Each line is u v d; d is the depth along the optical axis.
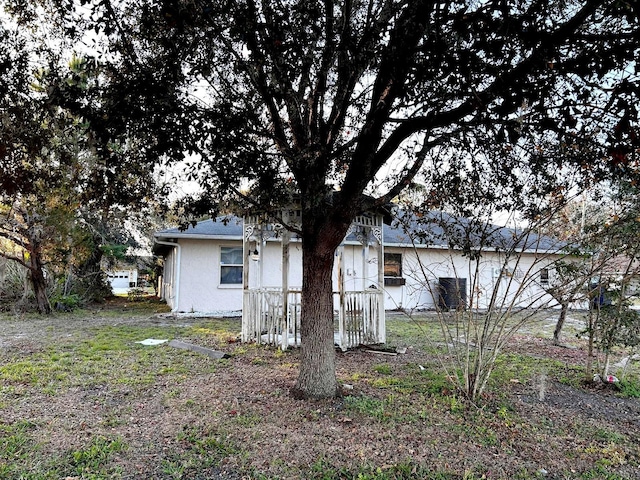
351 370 5.99
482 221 5.37
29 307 12.66
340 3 3.52
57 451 3.28
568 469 3.19
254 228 8.15
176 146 3.14
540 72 2.75
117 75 3.11
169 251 15.85
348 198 4.25
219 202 4.27
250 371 5.78
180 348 7.25
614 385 5.34
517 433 3.82
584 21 2.71
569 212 5.98
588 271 5.52
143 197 4.45
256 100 4.09
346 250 13.97
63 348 7.13
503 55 2.67
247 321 8.05
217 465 3.12
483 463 3.22
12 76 3.57
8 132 3.68
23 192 4.32
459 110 3.46
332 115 4.27
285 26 2.97
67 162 4.57
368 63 3.10
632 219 4.82
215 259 13.15
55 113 3.74
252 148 3.64
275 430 3.74
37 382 5.07
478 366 4.78
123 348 7.20
